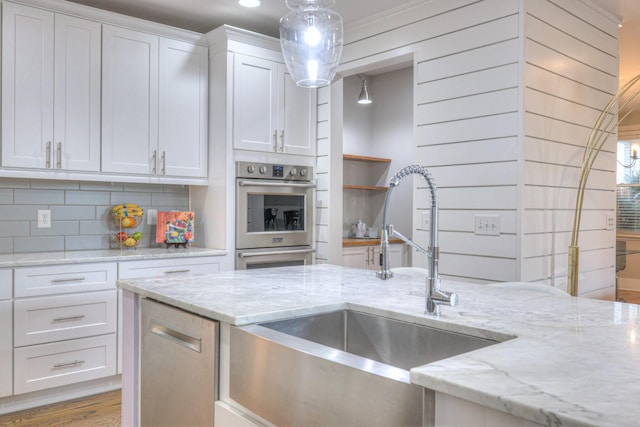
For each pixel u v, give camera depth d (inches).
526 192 111.8
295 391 47.3
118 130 131.7
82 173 126.1
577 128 129.2
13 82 115.9
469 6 120.3
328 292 71.4
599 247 142.2
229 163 143.3
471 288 77.0
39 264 111.6
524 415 30.3
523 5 111.1
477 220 118.3
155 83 138.1
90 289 118.8
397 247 201.0
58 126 122.3
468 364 38.3
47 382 112.9
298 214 159.5
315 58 76.8
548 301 66.4
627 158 272.7
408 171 63.9
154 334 69.6
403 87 211.2
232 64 143.9
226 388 57.4
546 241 118.3
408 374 39.6
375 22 142.6
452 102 123.7
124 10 140.2
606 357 40.4
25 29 117.4
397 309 60.3
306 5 76.5
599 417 28.3
